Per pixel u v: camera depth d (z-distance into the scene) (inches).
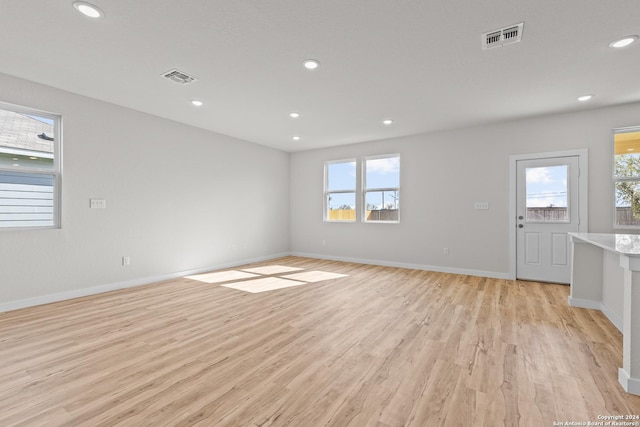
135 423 58.5
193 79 128.0
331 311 125.8
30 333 102.0
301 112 170.1
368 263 239.5
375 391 69.4
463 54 106.9
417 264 217.3
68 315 119.9
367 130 206.7
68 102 141.2
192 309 128.0
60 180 141.3
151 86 135.3
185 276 192.9
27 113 132.7
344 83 131.4
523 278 182.7
